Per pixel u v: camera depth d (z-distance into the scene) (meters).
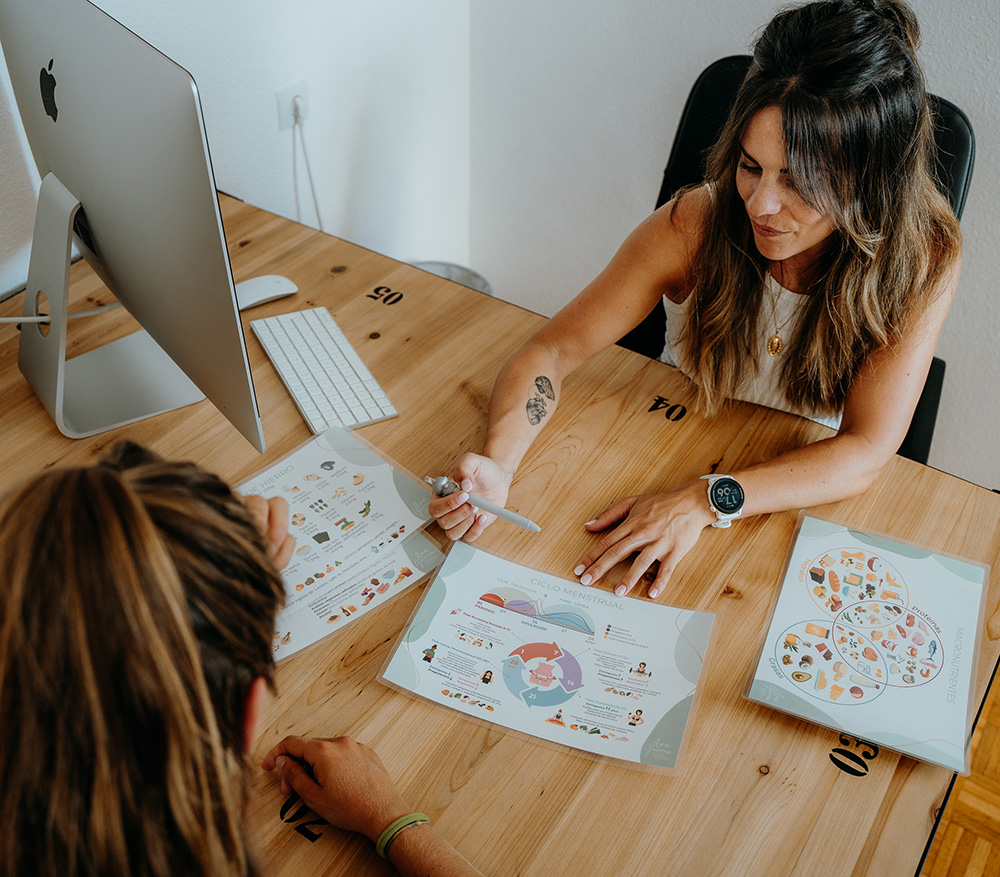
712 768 0.75
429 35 1.95
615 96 1.96
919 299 1.05
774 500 0.97
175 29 1.38
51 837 0.41
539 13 1.93
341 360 1.16
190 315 0.86
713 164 1.07
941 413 1.87
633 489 1.02
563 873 0.68
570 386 1.16
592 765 0.75
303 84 1.68
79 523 0.39
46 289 1.00
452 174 2.28
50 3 0.86
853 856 0.69
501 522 0.97
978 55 1.47
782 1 1.63
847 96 0.88
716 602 0.89
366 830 0.68
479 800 0.72
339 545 0.93
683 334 1.22
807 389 1.22
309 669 0.82
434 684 0.81
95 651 0.38
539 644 0.84
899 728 0.77
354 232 2.04
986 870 1.40
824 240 1.09
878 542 0.95
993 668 0.83
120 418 1.07
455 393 1.13
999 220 1.60
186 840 0.42
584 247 2.27
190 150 0.73
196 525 0.43
